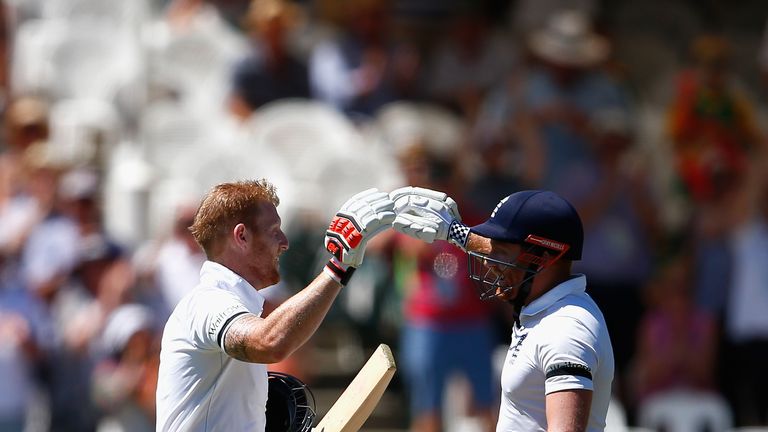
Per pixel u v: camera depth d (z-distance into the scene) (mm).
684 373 32031
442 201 13602
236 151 35156
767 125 40281
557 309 13172
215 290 13258
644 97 43594
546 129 34094
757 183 34469
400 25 40094
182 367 13172
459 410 31391
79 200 30359
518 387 13172
